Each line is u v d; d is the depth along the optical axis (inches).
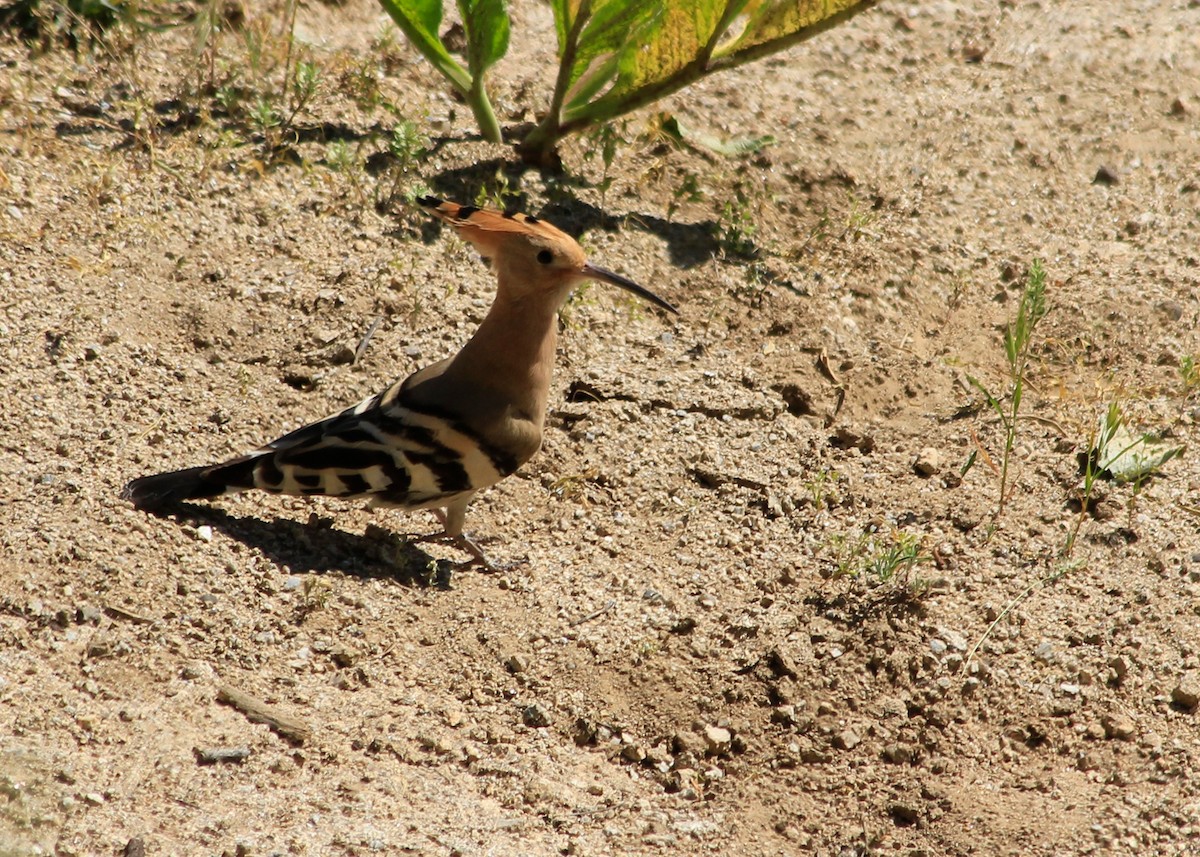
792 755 338.3
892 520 412.8
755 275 514.6
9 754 301.9
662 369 476.1
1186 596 370.9
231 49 591.8
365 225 513.0
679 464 437.4
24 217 487.2
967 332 500.1
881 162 575.5
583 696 352.2
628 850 309.3
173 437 420.5
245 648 350.3
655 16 514.9
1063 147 588.4
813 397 465.7
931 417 459.5
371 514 417.1
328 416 438.3
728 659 361.7
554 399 460.4
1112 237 542.6
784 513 418.9
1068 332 494.3
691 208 543.5
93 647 337.7
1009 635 364.2
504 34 531.8
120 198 502.3
